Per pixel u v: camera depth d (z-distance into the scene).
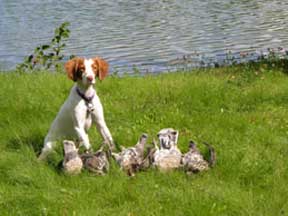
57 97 13.91
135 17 35.91
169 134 9.46
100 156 9.20
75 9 40.41
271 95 13.93
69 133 10.41
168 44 26.53
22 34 30.86
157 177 8.98
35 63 17.53
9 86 14.63
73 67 10.05
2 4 43.81
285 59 19.08
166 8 39.44
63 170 9.16
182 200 8.15
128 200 8.40
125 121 12.16
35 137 11.19
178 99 13.74
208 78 16.11
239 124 11.53
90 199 8.40
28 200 8.38
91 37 28.92
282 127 11.45
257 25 31.27
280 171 9.05
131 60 23.38
